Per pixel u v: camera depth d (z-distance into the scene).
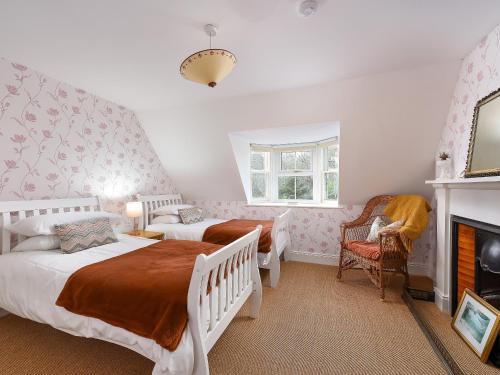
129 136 3.33
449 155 2.29
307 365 1.54
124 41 1.79
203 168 3.82
